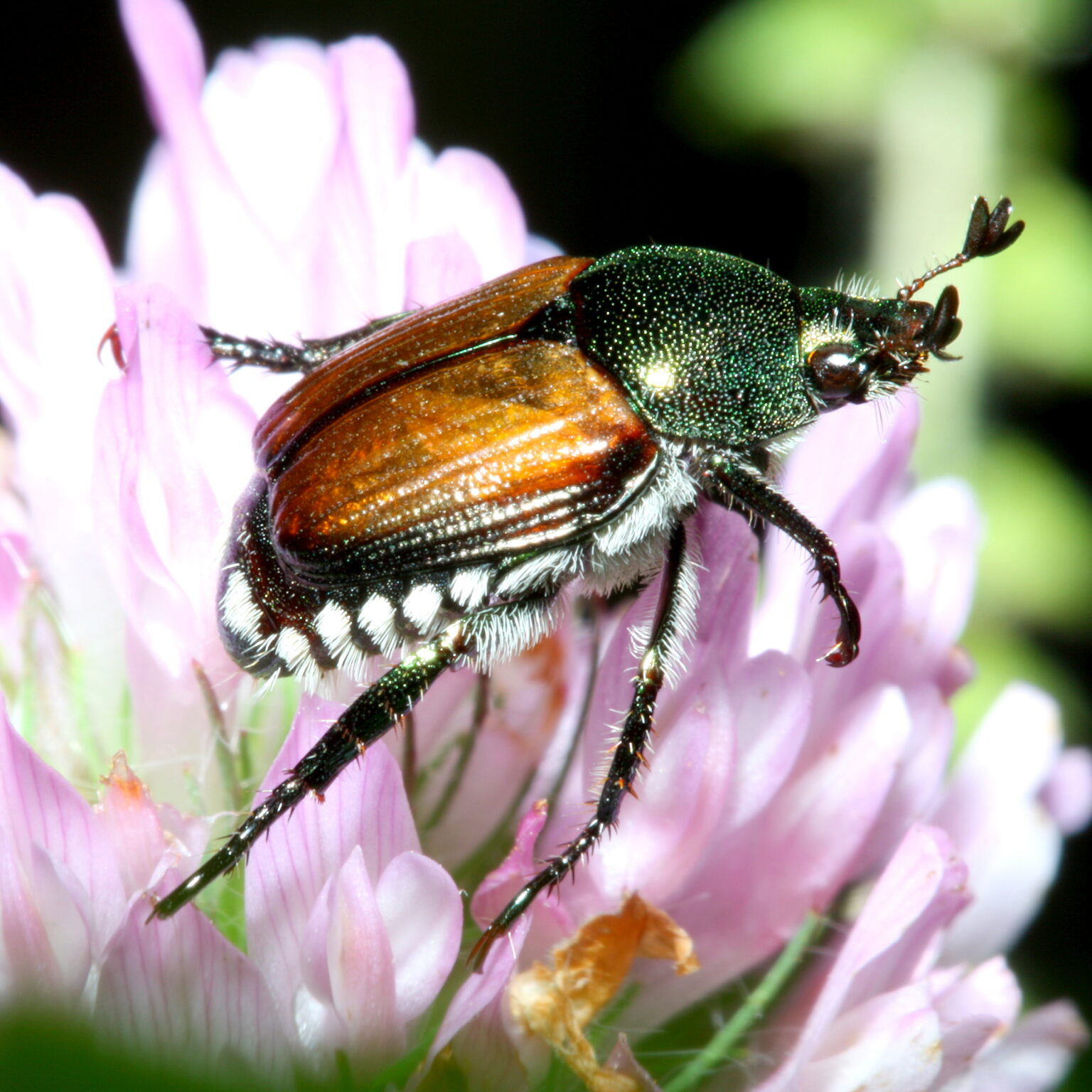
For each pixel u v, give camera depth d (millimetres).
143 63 78
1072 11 133
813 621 76
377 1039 72
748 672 74
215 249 77
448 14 189
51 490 76
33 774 71
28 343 76
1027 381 140
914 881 73
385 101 77
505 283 75
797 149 143
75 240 76
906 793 76
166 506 74
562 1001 73
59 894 71
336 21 186
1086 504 135
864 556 76
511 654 75
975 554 79
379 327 76
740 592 75
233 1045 71
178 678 75
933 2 133
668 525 76
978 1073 76
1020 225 77
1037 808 79
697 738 74
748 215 188
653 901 74
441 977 72
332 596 74
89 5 177
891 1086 73
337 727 73
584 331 75
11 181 77
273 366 76
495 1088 73
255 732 75
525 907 72
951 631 78
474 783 75
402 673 74
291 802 72
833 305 77
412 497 74
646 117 192
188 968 71
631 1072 73
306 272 77
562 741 76
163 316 73
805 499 78
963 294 134
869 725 75
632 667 75
